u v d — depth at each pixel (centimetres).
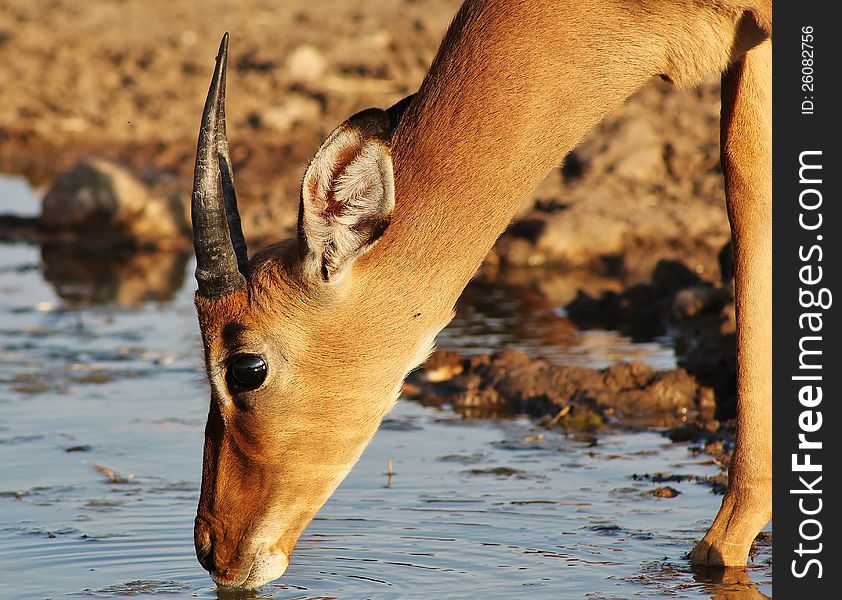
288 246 990
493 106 1014
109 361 1798
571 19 1029
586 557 1096
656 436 1455
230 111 3619
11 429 1488
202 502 1008
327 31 4084
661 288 2044
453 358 1755
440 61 1039
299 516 1008
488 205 1008
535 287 2281
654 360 1731
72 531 1176
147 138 3688
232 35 4200
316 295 961
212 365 978
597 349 1816
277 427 984
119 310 2128
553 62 1024
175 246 2711
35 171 3469
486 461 1370
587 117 1043
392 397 1005
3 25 4538
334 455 998
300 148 3312
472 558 1099
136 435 1470
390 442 1453
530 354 1792
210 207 954
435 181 998
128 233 2794
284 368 973
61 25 4528
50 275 2417
